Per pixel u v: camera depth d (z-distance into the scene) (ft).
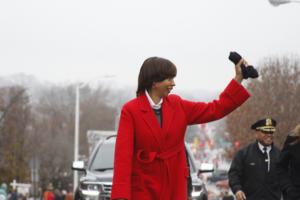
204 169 66.08
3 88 280.31
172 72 30.37
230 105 30.25
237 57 29.86
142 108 30.09
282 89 238.89
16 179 259.80
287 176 43.24
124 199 29.30
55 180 391.04
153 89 30.37
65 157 417.49
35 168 346.33
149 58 30.60
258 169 52.24
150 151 29.96
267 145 52.65
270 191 52.08
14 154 247.70
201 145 419.13
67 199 184.65
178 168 30.30
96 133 139.74
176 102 30.50
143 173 29.94
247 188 52.60
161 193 29.86
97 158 67.31
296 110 236.02
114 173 29.68
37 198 344.08
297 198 42.75
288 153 42.83
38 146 368.27
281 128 232.32
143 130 29.91
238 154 53.01
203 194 63.26
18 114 273.13
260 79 244.22
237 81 30.09
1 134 244.22
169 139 30.04
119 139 29.91
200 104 30.63
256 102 244.22
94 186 63.52
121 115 30.25
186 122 30.50
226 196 148.46
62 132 475.72
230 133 266.57
